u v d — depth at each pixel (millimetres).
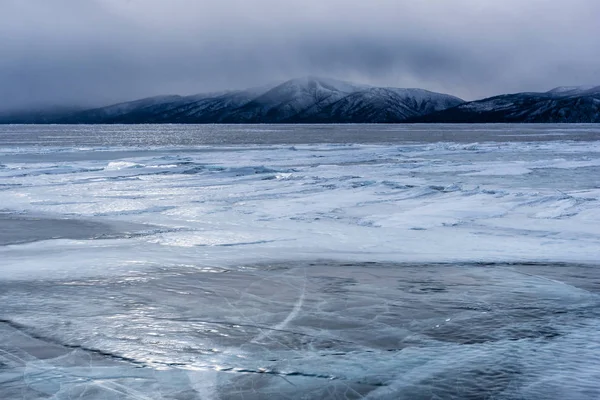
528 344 6602
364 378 5715
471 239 12367
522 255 10969
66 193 19922
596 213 15047
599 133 100812
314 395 5336
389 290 8836
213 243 12086
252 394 5359
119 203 17562
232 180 23594
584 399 5207
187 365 6047
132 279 9398
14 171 27594
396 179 23688
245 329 7145
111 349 6484
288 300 8344
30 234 13039
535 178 24047
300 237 12625
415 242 12141
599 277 9523
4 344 6621
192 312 7785
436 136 92125
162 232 13219
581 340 6719
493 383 5582
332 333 7012
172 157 36844
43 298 8367
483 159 36219
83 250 11453
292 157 39531
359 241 12242
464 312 7789
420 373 5820
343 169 29141
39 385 5547
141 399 5250
